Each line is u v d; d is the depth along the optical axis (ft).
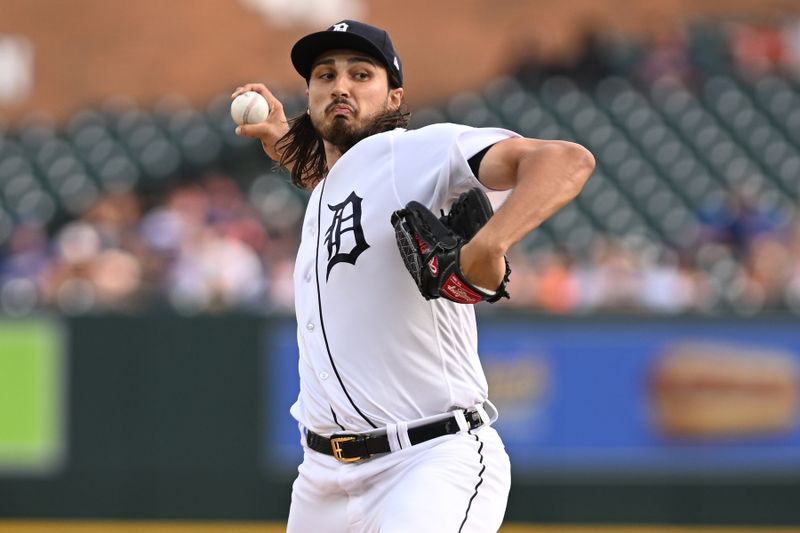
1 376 86.79
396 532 33.47
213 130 148.87
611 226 131.95
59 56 163.63
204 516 86.28
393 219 32.91
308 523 37.83
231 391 86.84
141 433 86.74
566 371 86.43
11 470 86.48
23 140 151.23
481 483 34.81
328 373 36.01
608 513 85.76
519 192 31.01
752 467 85.76
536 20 166.09
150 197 140.87
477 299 31.99
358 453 35.65
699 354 86.28
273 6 164.45
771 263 107.34
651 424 86.07
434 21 165.58
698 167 144.66
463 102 154.51
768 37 167.12
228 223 117.08
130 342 87.04
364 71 36.73
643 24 167.63
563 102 153.07
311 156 40.50
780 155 147.84
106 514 86.33
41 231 124.47
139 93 163.53
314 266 36.32
